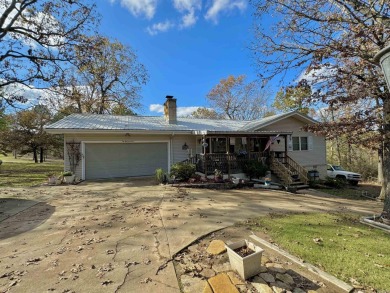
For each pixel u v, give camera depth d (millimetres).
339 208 8227
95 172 13156
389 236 5129
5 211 6680
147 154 14234
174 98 16453
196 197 8805
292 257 3812
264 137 15133
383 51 1972
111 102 24812
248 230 5195
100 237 4730
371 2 5332
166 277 3285
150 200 8078
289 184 13430
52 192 9422
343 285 3025
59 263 3680
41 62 11922
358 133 7578
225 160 13578
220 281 3119
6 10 10648
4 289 3006
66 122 13172
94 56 13406
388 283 3123
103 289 3008
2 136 24969
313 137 18094
